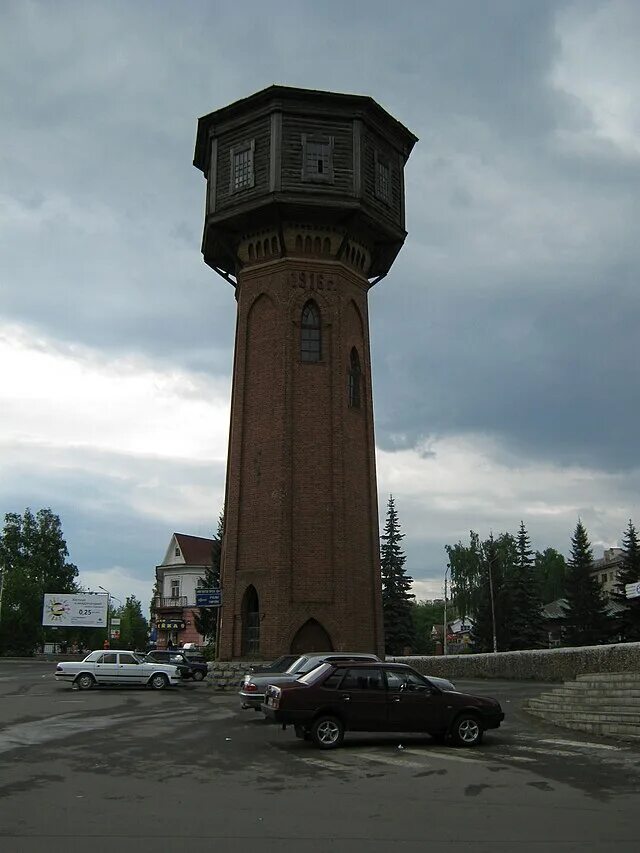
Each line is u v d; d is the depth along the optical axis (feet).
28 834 30.19
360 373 128.36
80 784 41.47
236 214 124.16
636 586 184.14
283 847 28.50
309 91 123.44
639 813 34.40
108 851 27.73
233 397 125.80
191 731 66.23
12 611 287.28
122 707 90.38
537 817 33.63
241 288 128.47
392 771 45.98
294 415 119.96
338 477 118.62
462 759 50.49
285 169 121.49
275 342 122.93
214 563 226.58
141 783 41.88
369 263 133.59
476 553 279.90
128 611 426.92
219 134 129.18
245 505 120.06
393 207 131.34
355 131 125.08
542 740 59.26
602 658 105.81
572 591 247.70
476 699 57.57
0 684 139.03
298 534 115.75
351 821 32.86
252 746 56.95
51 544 337.72
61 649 343.26
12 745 57.41
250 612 117.60
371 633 118.21
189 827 31.58
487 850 28.14
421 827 31.76
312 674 57.98
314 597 113.91
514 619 254.47
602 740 59.21
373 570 121.39
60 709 87.92
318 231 125.70
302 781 42.68
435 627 458.09
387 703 56.24
